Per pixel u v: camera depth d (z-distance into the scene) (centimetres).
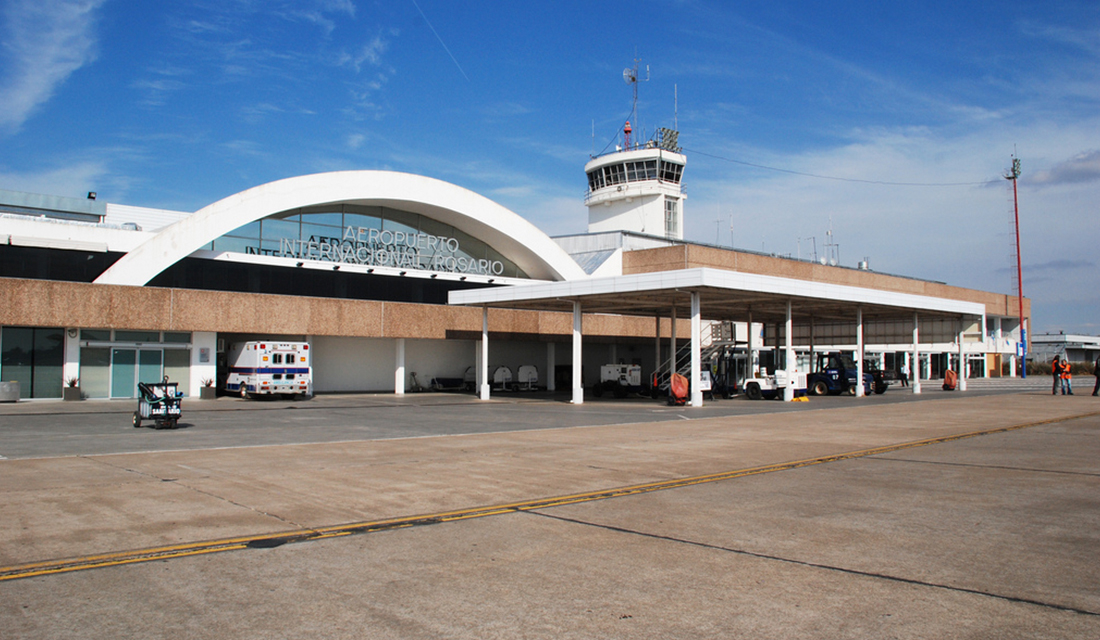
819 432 2073
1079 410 2848
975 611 605
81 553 773
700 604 625
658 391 4081
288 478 1265
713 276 3003
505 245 4878
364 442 1844
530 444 1805
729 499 1088
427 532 880
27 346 3222
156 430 2133
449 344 4788
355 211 4356
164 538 838
